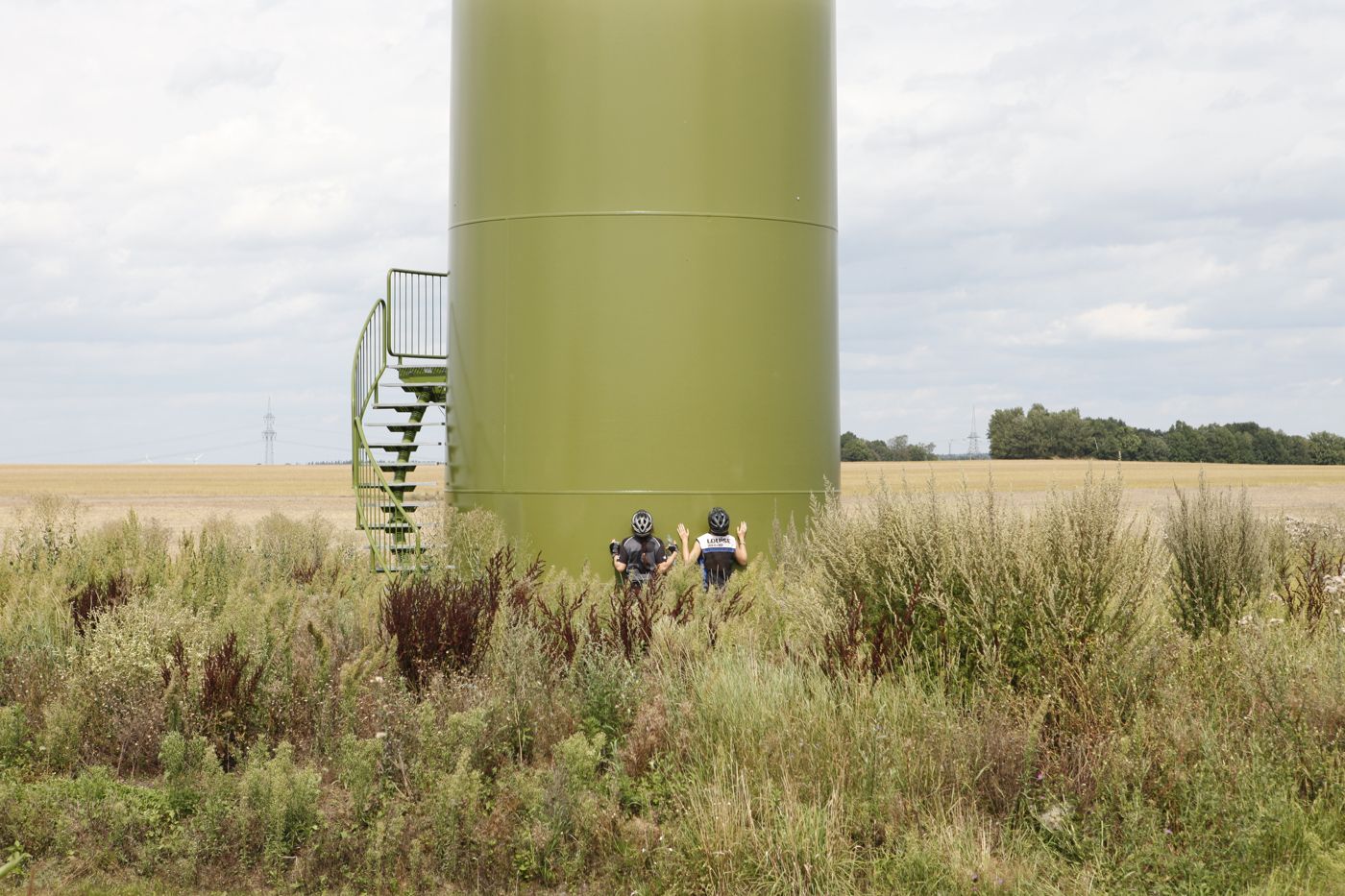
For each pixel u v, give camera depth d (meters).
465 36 16.48
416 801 7.55
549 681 9.07
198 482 114.56
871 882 6.20
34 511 17.70
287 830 7.11
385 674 9.49
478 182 16.17
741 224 15.54
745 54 15.60
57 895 6.63
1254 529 11.22
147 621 10.00
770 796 6.79
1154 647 8.30
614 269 15.32
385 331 17.69
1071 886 6.02
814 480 16.19
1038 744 7.19
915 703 7.59
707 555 14.18
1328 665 7.70
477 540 14.64
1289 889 5.82
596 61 15.38
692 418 15.31
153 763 8.61
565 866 6.78
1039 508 8.83
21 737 8.74
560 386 15.45
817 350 16.28
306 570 16.05
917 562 8.80
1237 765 6.64
